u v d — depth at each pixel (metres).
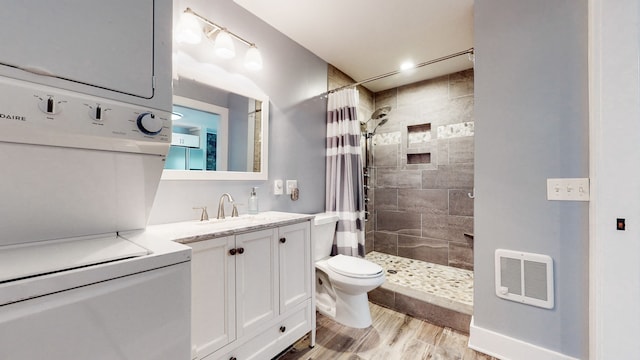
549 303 1.37
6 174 0.65
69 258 0.62
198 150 1.52
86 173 0.77
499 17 1.53
